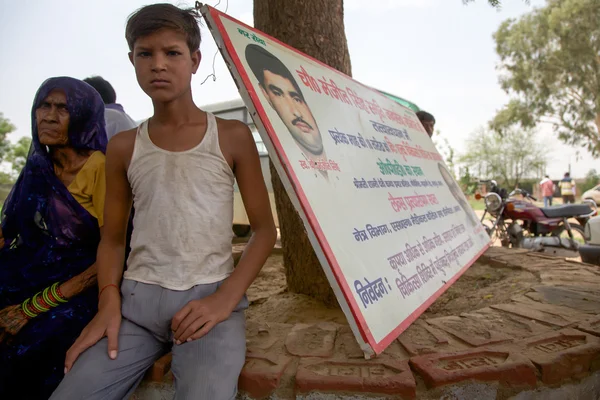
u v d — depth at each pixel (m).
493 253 3.79
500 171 29.67
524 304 2.20
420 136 3.69
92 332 1.47
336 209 1.77
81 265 1.88
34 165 1.85
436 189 3.22
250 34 1.89
